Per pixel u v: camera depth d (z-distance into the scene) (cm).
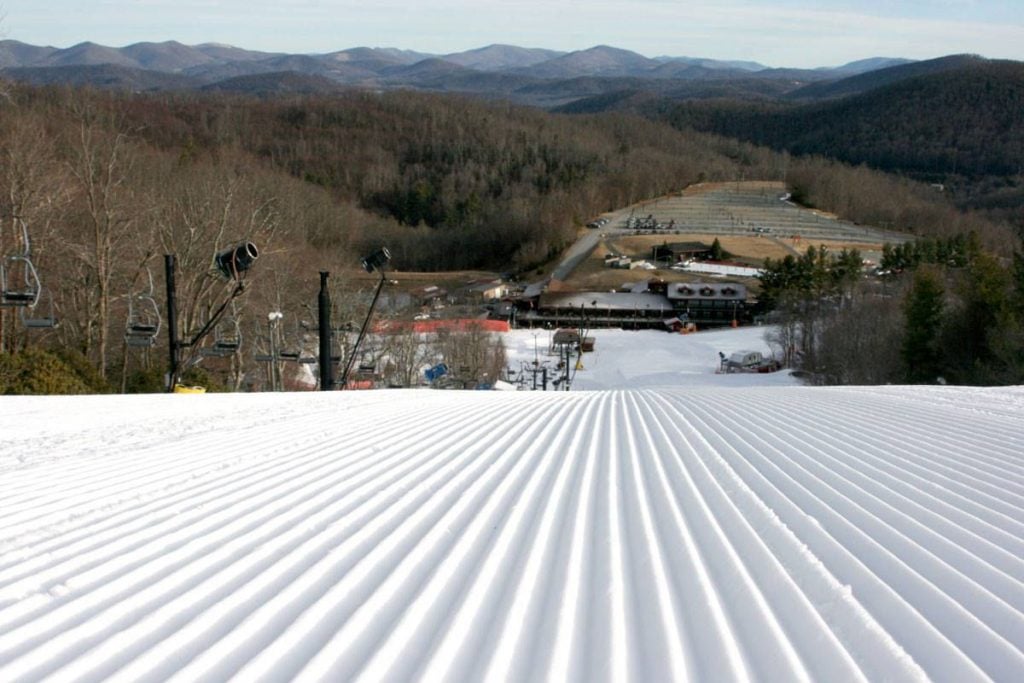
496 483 569
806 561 391
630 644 299
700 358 5488
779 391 1440
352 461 644
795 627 314
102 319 2277
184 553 401
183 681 268
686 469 623
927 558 395
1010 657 286
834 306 4722
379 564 387
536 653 291
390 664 281
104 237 2492
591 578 370
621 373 5038
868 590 352
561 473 607
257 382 3039
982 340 2922
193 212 2875
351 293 3759
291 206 4688
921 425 859
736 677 273
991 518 469
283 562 388
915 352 3161
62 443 734
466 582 363
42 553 401
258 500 509
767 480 575
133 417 946
